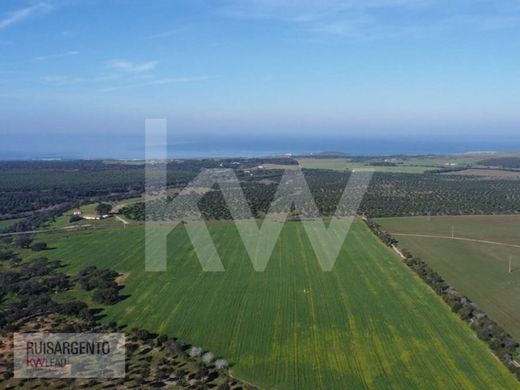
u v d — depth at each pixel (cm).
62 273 10588
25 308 8512
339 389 6000
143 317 8238
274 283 9931
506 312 8369
